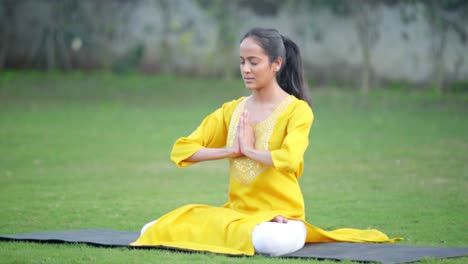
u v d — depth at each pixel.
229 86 27.92
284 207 7.17
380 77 27.86
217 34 29.52
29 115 22.58
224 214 7.11
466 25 26.69
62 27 30.41
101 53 30.75
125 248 7.08
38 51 30.66
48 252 6.94
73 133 19.11
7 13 30.31
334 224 8.99
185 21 29.86
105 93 26.94
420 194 11.14
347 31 28.38
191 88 27.61
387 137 18.19
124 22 30.44
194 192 11.62
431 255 6.73
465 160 14.48
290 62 7.50
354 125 20.56
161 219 7.25
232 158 7.36
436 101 24.56
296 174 7.41
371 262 6.46
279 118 7.23
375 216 9.47
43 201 10.56
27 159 14.98
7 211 9.73
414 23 27.33
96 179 12.77
